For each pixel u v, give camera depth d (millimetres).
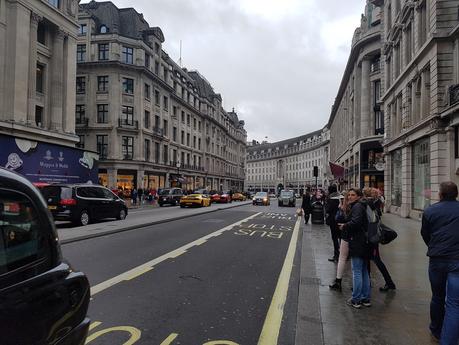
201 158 71375
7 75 26562
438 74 16656
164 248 10125
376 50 36375
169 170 54438
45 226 2508
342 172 21797
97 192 16203
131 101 45812
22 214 2309
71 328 2562
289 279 7199
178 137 59031
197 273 7410
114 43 44781
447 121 16234
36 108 30484
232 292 6199
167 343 4152
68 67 33000
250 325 4781
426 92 18625
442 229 4016
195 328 4613
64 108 32688
